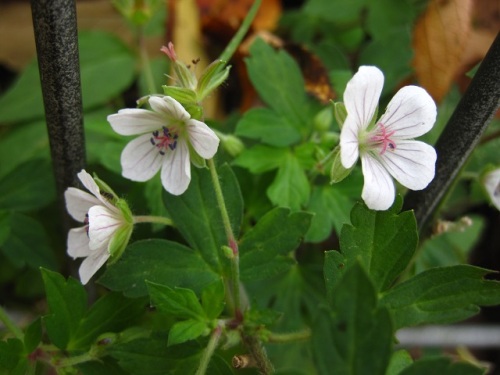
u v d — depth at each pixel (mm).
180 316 80
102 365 86
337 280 79
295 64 110
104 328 87
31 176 106
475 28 134
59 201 95
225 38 136
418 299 80
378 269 80
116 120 80
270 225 86
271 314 84
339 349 61
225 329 83
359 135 79
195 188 87
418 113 79
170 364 83
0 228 99
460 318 79
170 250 86
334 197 100
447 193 98
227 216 82
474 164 112
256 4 105
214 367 83
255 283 104
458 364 66
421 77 121
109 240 80
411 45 122
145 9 113
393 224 79
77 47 78
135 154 84
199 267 87
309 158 101
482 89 79
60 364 85
